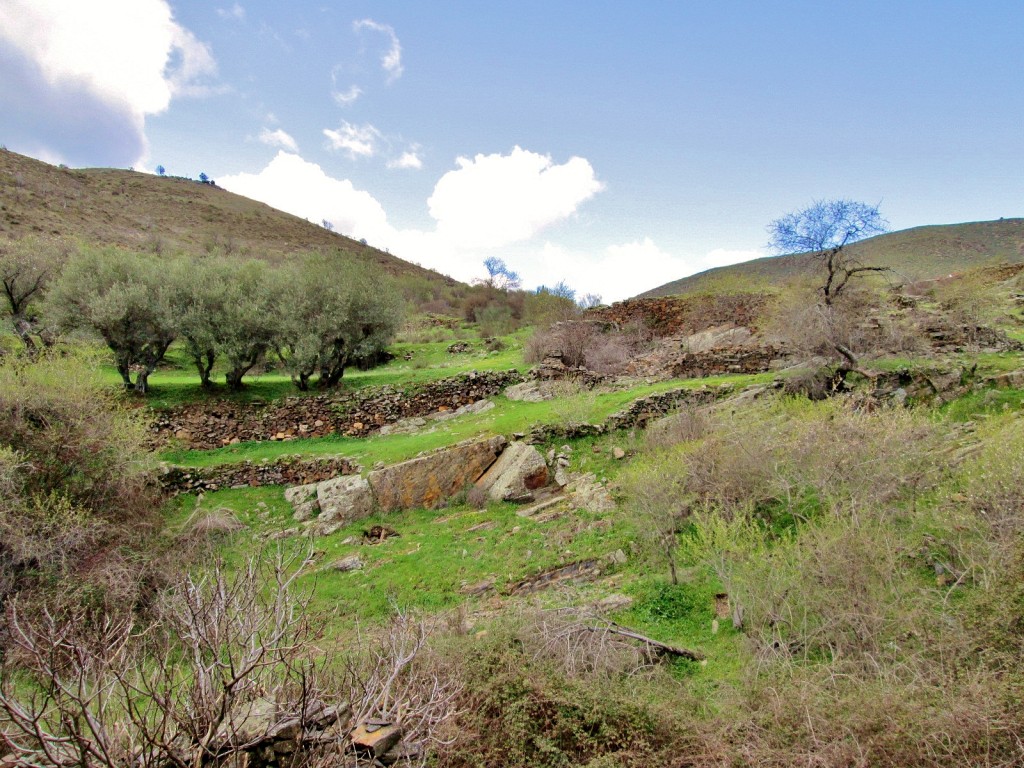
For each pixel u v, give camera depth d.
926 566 7.64
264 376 25.17
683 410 14.56
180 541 12.52
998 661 5.23
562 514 12.44
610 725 5.61
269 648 4.83
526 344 27.20
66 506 10.59
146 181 105.88
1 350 20.41
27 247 27.31
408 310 48.03
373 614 9.77
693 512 10.16
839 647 6.21
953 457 9.88
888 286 27.28
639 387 19.55
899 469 9.11
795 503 9.82
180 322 20.20
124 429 12.73
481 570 10.78
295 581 11.17
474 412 20.36
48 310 20.73
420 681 5.72
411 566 11.19
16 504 9.80
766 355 19.25
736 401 15.43
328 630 8.88
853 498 8.32
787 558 7.72
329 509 14.05
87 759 3.48
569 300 40.03
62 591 8.89
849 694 5.23
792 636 6.91
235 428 19.09
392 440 18.62
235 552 12.50
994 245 55.22
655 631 8.02
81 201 74.19
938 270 49.03
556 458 14.80
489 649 6.73
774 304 21.23
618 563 10.30
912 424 10.33
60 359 13.61
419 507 14.28
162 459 16.97
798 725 5.12
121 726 4.26
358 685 5.41
